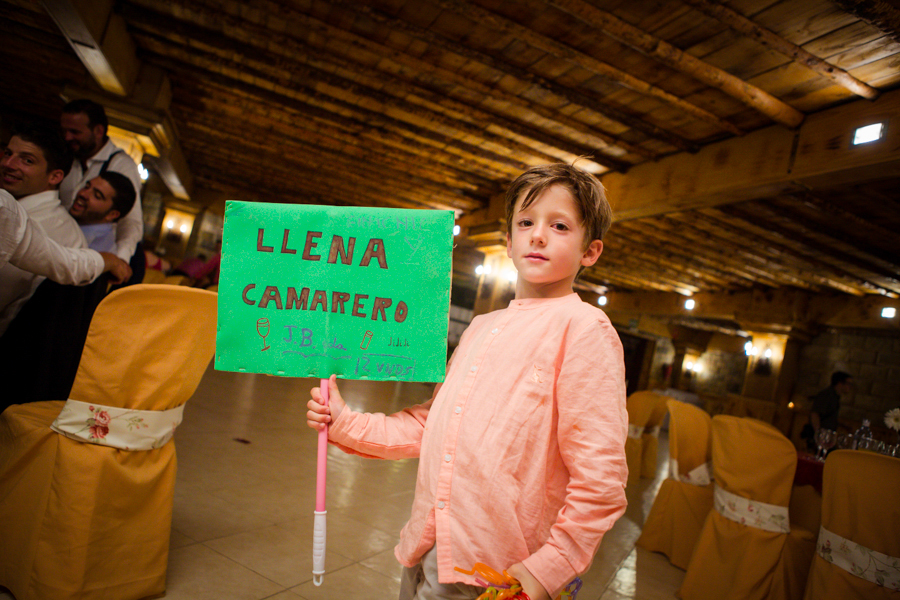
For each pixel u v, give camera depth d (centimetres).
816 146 383
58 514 137
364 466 339
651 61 369
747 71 359
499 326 93
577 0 314
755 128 431
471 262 1378
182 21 489
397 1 371
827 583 196
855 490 192
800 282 919
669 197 501
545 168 95
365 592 182
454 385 91
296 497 258
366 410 560
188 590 162
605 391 80
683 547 287
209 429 343
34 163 191
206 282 667
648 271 1062
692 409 304
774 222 641
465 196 813
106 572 144
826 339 1009
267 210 101
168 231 1207
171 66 588
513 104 471
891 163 345
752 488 236
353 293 99
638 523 358
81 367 141
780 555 227
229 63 545
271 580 177
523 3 341
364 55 461
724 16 301
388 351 97
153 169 1032
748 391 1057
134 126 619
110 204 236
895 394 898
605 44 362
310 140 718
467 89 470
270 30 458
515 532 79
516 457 81
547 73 418
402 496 296
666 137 469
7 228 151
